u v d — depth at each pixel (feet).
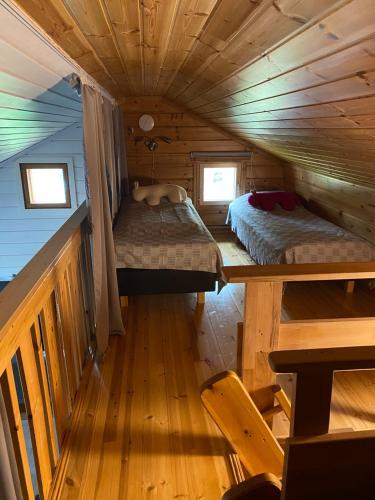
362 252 10.37
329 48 3.18
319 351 2.12
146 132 16.29
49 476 5.09
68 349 6.49
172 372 7.58
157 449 5.72
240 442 3.32
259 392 5.18
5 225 14.82
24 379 4.30
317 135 7.10
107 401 6.75
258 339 4.98
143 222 11.52
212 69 6.05
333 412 6.55
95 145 7.13
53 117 9.62
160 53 5.79
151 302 10.62
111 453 5.65
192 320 9.64
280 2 2.75
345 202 12.12
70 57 5.14
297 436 2.03
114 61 6.41
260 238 11.80
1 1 2.72
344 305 10.57
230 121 12.35
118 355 8.13
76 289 7.28
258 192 15.52
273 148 13.42
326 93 4.37
